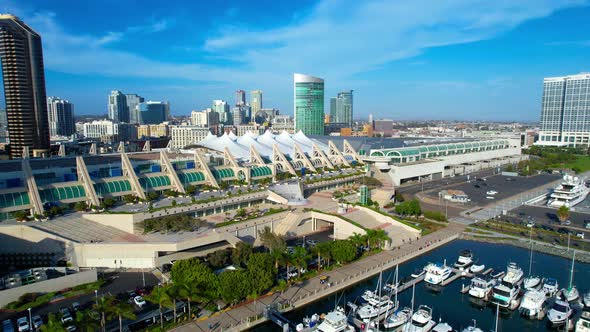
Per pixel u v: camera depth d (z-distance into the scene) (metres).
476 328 97.44
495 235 164.75
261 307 103.94
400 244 152.25
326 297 114.31
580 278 128.12
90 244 124.31
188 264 106.75
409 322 101.25
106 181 163.50
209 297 97.50
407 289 121.88
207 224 148.50
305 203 183.25
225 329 93.38
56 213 141.62
